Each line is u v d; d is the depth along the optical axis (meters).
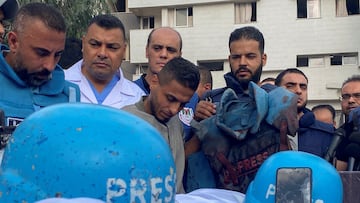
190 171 2.24
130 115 0.81
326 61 16.55
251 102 2.12
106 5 10.98
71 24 10.12
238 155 2.08
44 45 2.03
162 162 0.77
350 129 2.33
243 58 2.91
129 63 18.17
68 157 0.73
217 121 2.12
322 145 3.35
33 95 2.16
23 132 0.78
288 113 2.02
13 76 2.10
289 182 0.98
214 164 2.13
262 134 2.05
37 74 2.11
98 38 2.79
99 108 0.80
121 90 2.94
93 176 0.72
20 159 0.76
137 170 0.74
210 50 17.38
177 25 18.00
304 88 3.87
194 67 2.25
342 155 2.27
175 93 2.18
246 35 2.92
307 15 16.62
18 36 2.05
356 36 16.20
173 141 2.28
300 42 16.61
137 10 18.56
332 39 16.39
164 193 0.77
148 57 3.43
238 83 2.94
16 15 2.11
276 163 1.04
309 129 3.39
